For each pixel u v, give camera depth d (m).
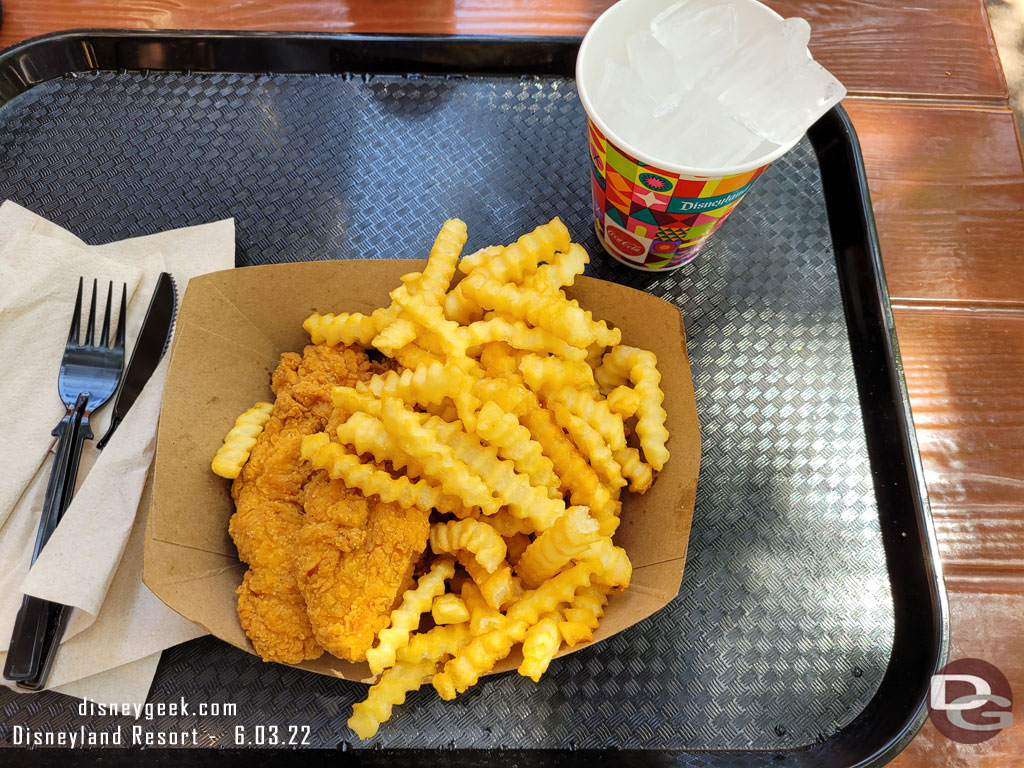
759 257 0.39
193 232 0.38
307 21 0.45
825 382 0.37
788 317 0.38
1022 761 0.34
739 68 0.31
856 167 0.40
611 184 0.33
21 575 0.32
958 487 0.39
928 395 0.41
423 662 0.29
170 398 0.31
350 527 0.29
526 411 0.31
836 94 0.30
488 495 0.28
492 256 0.32
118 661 0.31
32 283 0.35
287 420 0.32
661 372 0.34
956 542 0.38
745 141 0.30
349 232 0.40
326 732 0.31
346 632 0.28
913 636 0.33
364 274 0.34
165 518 0.30
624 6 0.32
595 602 0.30
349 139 0.42
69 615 0.31
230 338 0.33
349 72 0.43
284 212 0.40
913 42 0.46
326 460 0.29
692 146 0.31
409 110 0.42
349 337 0.33
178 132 0.41
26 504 0.33
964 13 0.47
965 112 0.45
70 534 0.30
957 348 0.42
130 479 0.32
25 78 0.42
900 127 0.45
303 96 0.42
